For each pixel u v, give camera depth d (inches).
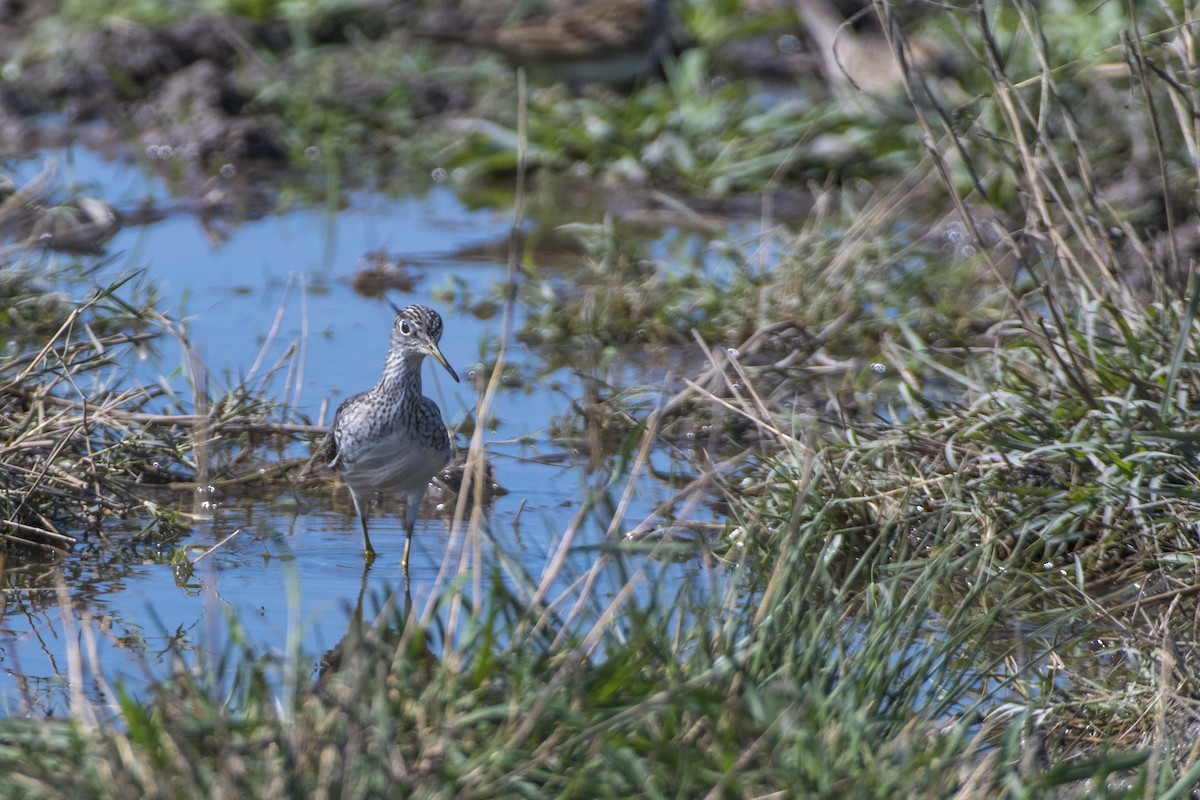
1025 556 424.2
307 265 757.9
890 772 262.7
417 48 1101.7
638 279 711.1
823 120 933.8
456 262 777.6
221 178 927.7
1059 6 872.3
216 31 1082.1
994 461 442.9
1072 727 333.4
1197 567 395.2
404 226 842.8
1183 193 703.7
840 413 482.6
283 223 839.1
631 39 943.7
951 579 416.5
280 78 1040.8
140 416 503.8
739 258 710.5
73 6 1121.4
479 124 994.1
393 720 268.4
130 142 989.2
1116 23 800.3
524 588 322.0
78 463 465.4
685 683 272.5
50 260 712.4
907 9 995.9
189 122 995.9
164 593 412.5
